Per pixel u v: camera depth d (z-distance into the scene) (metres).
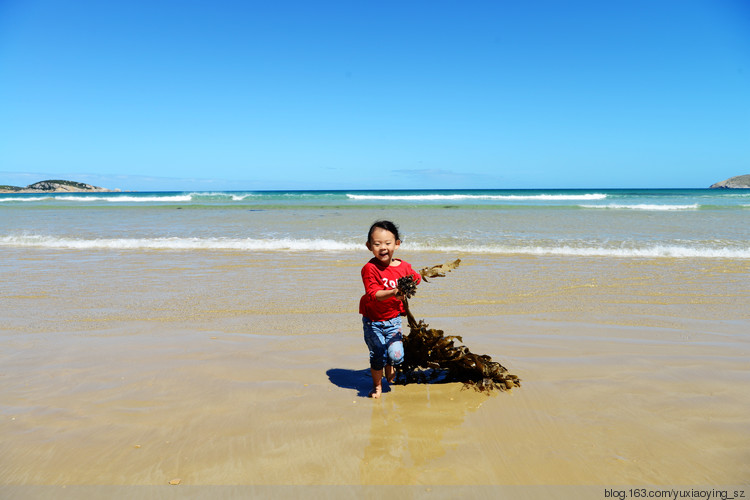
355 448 2.70
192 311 5.89
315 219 20.48
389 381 3.79
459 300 6.35
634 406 3.19
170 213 25.06
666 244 11.41
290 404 3.30
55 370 3.94
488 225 16.84
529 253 10.38
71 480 2.38
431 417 3.10
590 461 2.52
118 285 7.45
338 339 4.80
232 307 6.08
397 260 3.73
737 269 8.40
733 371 3.79
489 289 6.96
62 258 10.17
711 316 5.50
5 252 11.06
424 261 9.39
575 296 6.52
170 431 2.89
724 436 2.75
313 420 3.06
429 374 3.99
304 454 2.63
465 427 2.95
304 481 2.37
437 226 16.50
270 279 7.88
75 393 3.46
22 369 3.96
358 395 3.48
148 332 5.05
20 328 5.20
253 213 24.81
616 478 2.36
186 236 14.05
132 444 2.73
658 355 4.21
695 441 2.71
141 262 9.62
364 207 29.88
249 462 2.55
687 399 3.28
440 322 5.36
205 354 4.35
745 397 3.29
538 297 6.48
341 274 8.30
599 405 3.22
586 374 3.79
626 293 6.67
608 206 28.81
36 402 3.31
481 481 2.35
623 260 9.41
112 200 45.31
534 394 3.44
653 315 5.56
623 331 4.96
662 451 2.61
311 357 4.29
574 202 35.38
